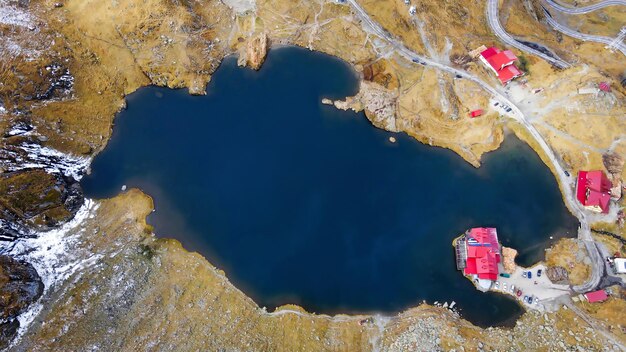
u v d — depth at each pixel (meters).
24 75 88.12
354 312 76.81
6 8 93.75
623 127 85.00
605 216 80.25
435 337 71.56
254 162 90.00
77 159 88.62
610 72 91.56
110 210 84.31
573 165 84.88
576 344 70.00
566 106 88.00
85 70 93.81
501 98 90.31
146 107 95.19
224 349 71.25
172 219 84.25
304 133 92.38
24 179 80.81
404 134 91.12
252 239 83.12
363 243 82.88
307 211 85.75
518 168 86.88
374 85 93.69
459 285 78.31
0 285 70.69
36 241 78.38
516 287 76.44
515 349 70.19
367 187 87.50
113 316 72.62
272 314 76.25
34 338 69.62
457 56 94.75
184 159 90.31
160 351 70.50
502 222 82.62
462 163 88.38
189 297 76.38
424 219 84.50
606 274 75.56
